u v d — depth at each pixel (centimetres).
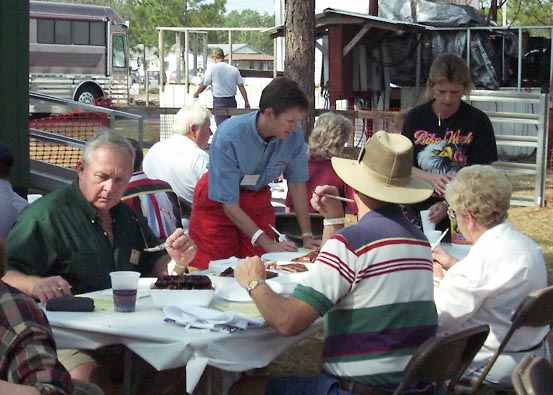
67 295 335
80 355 345
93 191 360
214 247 473
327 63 1560
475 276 337
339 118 551
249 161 460
